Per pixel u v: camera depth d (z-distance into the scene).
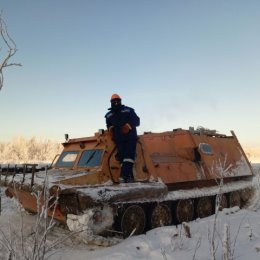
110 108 7.81
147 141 9.66
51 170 8.32
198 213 9.09
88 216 6.18
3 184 8.02
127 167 7.46
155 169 8.30
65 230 7.33
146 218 7.59
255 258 4.56
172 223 8.30
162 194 7.64
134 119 7.68
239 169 11.15
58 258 5.54
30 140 63.72
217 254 4.82
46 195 3.59
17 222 7.75
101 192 6.46
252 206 11.30
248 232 6.23
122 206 6.94
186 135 9.85
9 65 3.33
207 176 9.56
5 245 4.00
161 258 5.06
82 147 8.33
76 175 7.02
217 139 11.09
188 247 5.51
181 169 8.99
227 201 10.39
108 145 7.55
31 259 3.42
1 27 3.29
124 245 6.11
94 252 5.89
